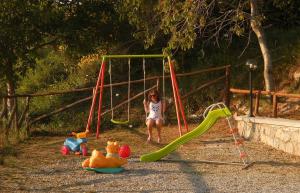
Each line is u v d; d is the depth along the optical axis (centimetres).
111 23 1617
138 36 1467
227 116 1027
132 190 778
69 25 1514
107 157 920
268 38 1705
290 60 1557
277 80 1526
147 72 1738
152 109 1220
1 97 1274
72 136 1353
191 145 1171
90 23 1583
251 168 941
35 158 1039
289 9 1702
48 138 1320
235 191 772
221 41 1744
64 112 1564
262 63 1598
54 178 862
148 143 1213
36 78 1981
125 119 1488
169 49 1302
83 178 862
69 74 1947
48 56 2092
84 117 1512
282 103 1418
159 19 1431
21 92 1888
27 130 1333
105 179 853
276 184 816
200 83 1617
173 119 1490
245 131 1257
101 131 1419
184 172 908
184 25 1320
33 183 827
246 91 1360
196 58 1741
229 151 1097
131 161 1009
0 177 869
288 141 1071
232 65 1655
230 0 1491
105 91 1681
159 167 951
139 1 1400
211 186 802
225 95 1472
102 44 1680
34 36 1485
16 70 1516
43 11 1425
